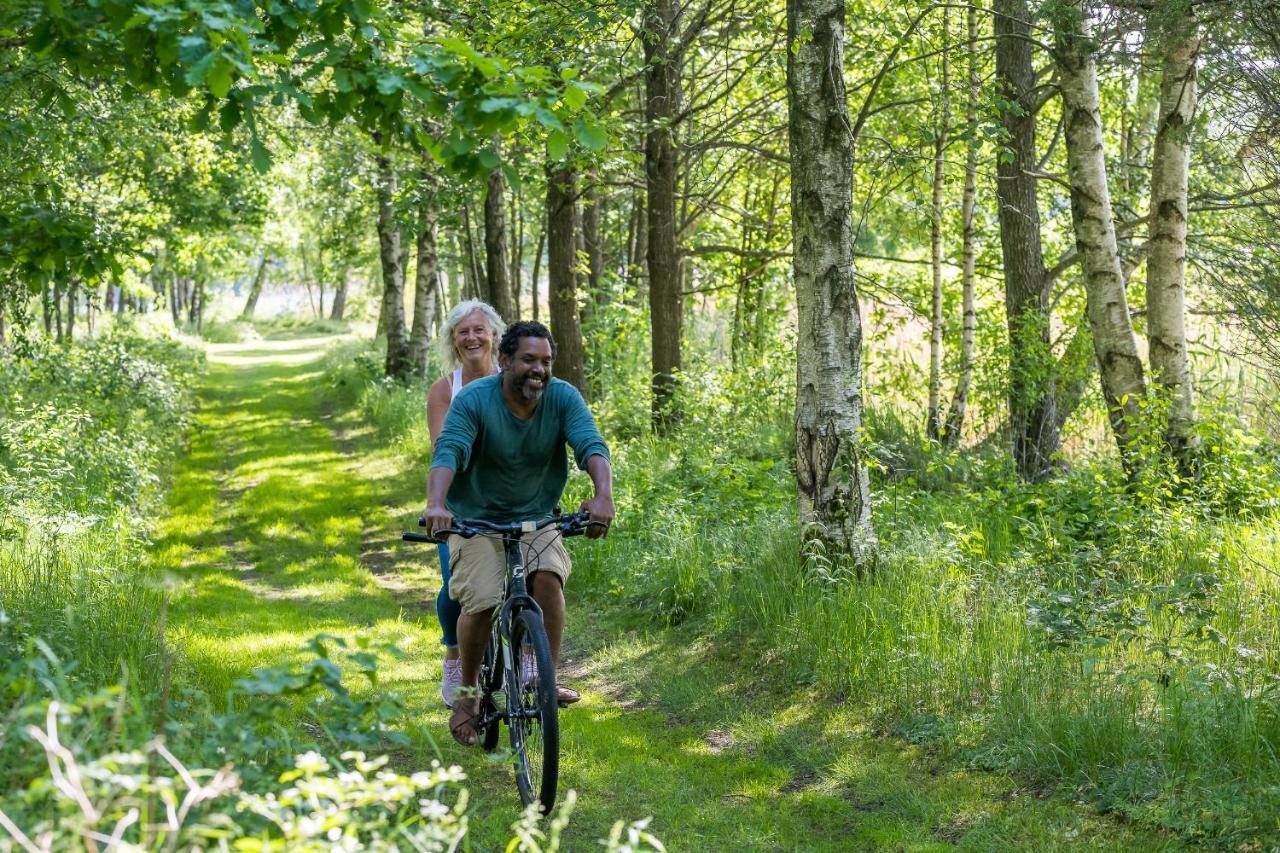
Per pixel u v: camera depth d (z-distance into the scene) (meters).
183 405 23.31
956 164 15.41
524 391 4.89
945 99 13.92
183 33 4.13
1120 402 11.20
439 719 6.20
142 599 7.23
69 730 2.96
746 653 7.57
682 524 9.84
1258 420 12.64
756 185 22.67
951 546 8.34
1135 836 4.60
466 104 4.41
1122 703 5.49
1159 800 4.81
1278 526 9.19
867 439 8.13
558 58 11.00
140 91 5.13
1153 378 11.18
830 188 8.01
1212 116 10.27
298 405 25.89
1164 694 5.57
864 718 6.32
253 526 12.90
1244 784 4.77
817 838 4.88
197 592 9.21
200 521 13.04
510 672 4.88
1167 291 11.14
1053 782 5.23
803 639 7.29
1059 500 9.85
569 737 6.05
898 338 19.09
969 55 14.05
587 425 5.04
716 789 5.44
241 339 57.94
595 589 9.66
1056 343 14.91
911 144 15.95
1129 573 8.30
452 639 5.85
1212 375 13.48
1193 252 12.13
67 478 11.69
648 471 12.29
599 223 25.20
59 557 8.05
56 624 5.83
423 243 25.94
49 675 3.47
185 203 23.00
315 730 5.44
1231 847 4.38
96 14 4.64
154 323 42.56
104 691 3.00
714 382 17.53
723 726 6.45
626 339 20.12
